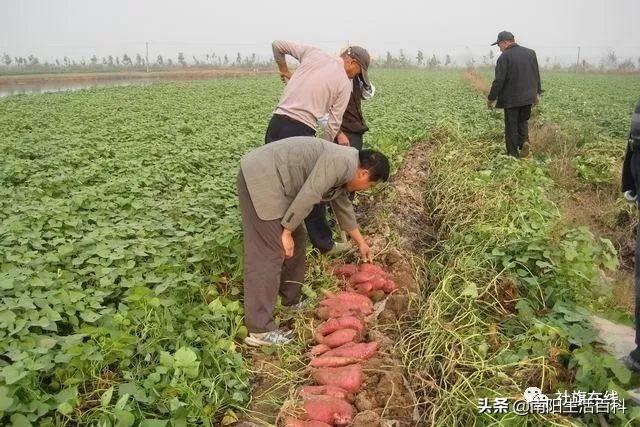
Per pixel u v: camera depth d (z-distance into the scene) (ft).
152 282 14.03
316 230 16.38
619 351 12.09
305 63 17.06
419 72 168.25
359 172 12.66
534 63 29.60
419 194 25.80
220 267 16.06
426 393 11.52
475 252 16.55
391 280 15.46
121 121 45.93
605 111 52.80
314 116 16.72
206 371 11.59
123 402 9.44
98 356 10.84
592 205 23.29
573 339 12.05
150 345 11.75
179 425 9.67
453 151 31.78
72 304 12.53
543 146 33.01
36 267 14.42
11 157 28.09
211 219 18.93
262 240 12.87
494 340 12.45
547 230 16.83
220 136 36.35
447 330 12.50
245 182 12.61
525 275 14.82
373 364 11.92
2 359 10.73
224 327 13.26
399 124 39.88
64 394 9.96
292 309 14.74
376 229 19.49
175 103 60.49
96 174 25.04
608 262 15.76
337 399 10.77
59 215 17.89
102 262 14.70
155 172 24.88
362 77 19.54
